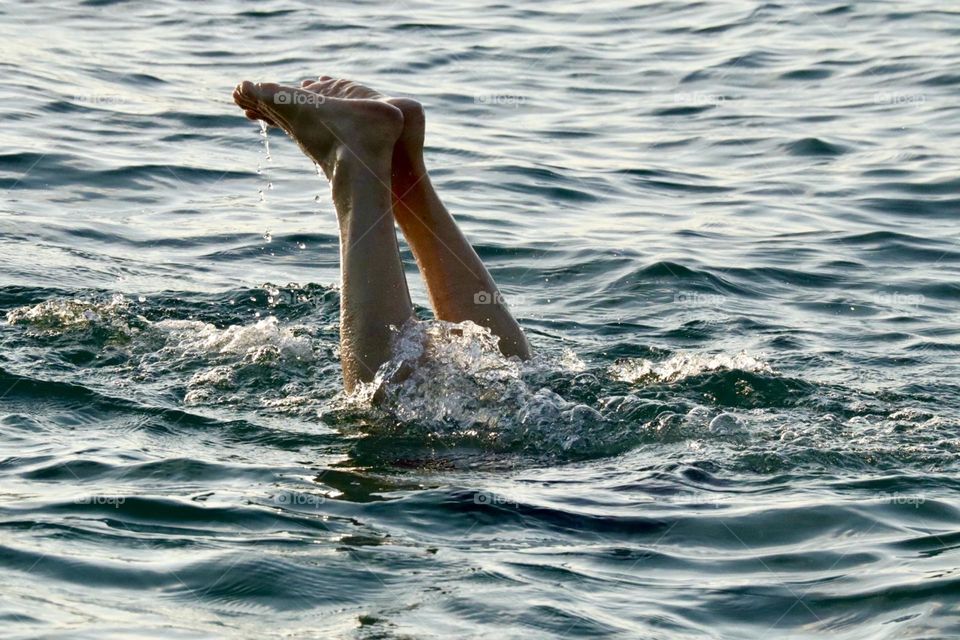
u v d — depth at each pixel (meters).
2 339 9.13
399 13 25.89
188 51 22.06
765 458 7.30
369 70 21.30
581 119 19.16
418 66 21.78
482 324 8.21
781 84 21.16
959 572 5.80
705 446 7.45
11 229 12.68
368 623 5.13
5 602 5.20
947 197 15.44
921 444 7.61
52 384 8.25
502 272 12.60
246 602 5.30
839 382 9.11
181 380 8.57
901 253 13.55
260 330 9.44
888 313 11.54
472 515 6.38
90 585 5.43
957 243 13.88
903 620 5.34
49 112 17.38
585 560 5.91
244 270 12.20
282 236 13.41
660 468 7.13
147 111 18.03
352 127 7.72
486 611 5.28
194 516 6.25
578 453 7.41
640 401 8.00
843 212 15.02
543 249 13.31
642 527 6.33
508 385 7.88
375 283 7.68
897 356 10.05
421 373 7.76
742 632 5.26
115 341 9.30
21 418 7.72
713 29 25.00
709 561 5.96
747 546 6.14
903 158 17.02
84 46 21.81
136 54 21.53
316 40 23.33
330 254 12.93
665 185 16.14
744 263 13.03
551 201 15.23
